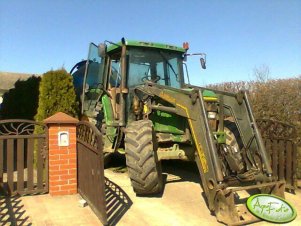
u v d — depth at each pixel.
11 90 13.23
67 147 6.04
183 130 6.05
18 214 5.02
